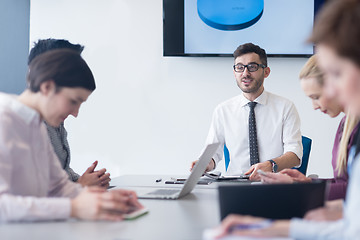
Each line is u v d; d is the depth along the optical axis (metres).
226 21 3.79
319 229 0.97
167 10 3.84
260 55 2.97
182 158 3.95
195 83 3.92
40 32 4.07
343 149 1.88
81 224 1.32
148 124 3.98
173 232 1.25
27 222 1.33
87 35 4.02
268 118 3.04
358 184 0.94
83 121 4.04
